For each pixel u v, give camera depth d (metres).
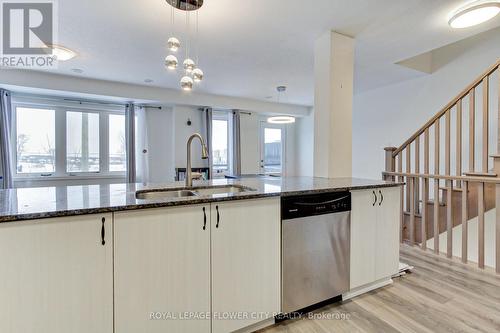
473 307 1.93
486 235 3.26
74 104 4.85
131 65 3.65
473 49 3.68
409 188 3.37
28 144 4.55
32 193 1.73
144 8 2.23
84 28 2.58
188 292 1.47
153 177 5.62
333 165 2.69
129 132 5.16
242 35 2.74
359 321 1.79
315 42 2.86
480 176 2.60
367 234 2.17
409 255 2.98
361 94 5.38
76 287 1.22
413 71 4.01
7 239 1.09
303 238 1.84
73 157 4.93
